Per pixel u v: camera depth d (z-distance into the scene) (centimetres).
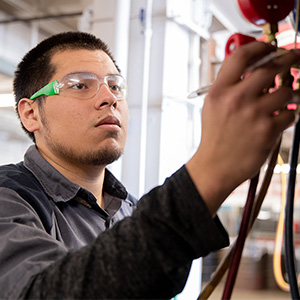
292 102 44
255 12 55
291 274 53
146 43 169
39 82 109
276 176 330
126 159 169
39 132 110
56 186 98
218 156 44
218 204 46
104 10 173
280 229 117
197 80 182
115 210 113
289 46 89
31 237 69
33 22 418
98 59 108
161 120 168
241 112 42
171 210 45
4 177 89
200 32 181
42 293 50
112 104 100
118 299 46
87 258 49
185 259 46
